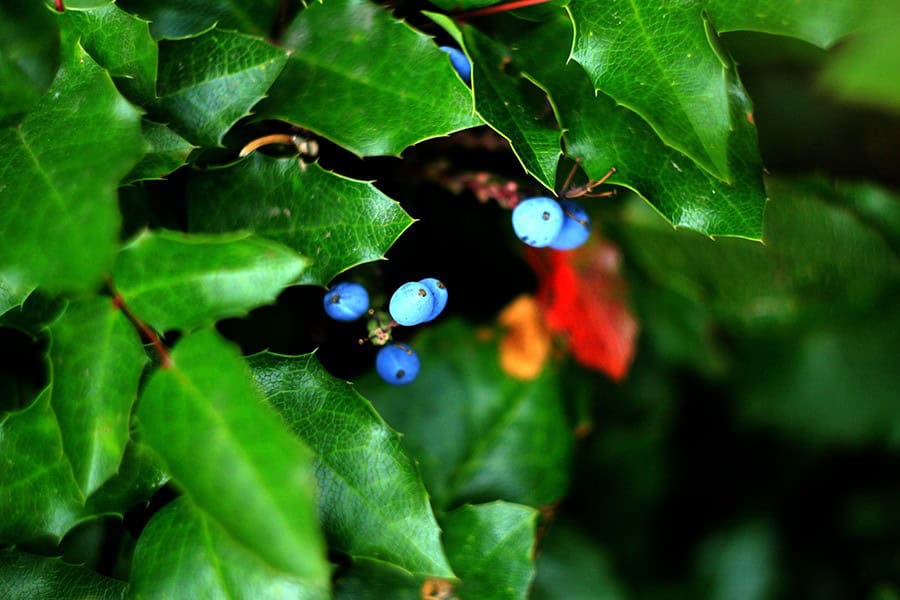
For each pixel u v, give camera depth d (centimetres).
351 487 42
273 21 43
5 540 41
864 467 55
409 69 42
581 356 48
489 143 45
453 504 47
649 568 54
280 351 44
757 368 53
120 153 40
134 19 41
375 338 44
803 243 49
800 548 55
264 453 38
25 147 40
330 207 42
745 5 43
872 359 53
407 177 45
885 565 54
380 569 44
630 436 52
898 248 49
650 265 50
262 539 38
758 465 54
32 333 42
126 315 40
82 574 42
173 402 39
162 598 41
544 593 51
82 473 40
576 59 41
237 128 43
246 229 42
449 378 47
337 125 42
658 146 43
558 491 47
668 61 41
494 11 43
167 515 42
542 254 48
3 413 43
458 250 47
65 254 39
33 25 42
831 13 42
